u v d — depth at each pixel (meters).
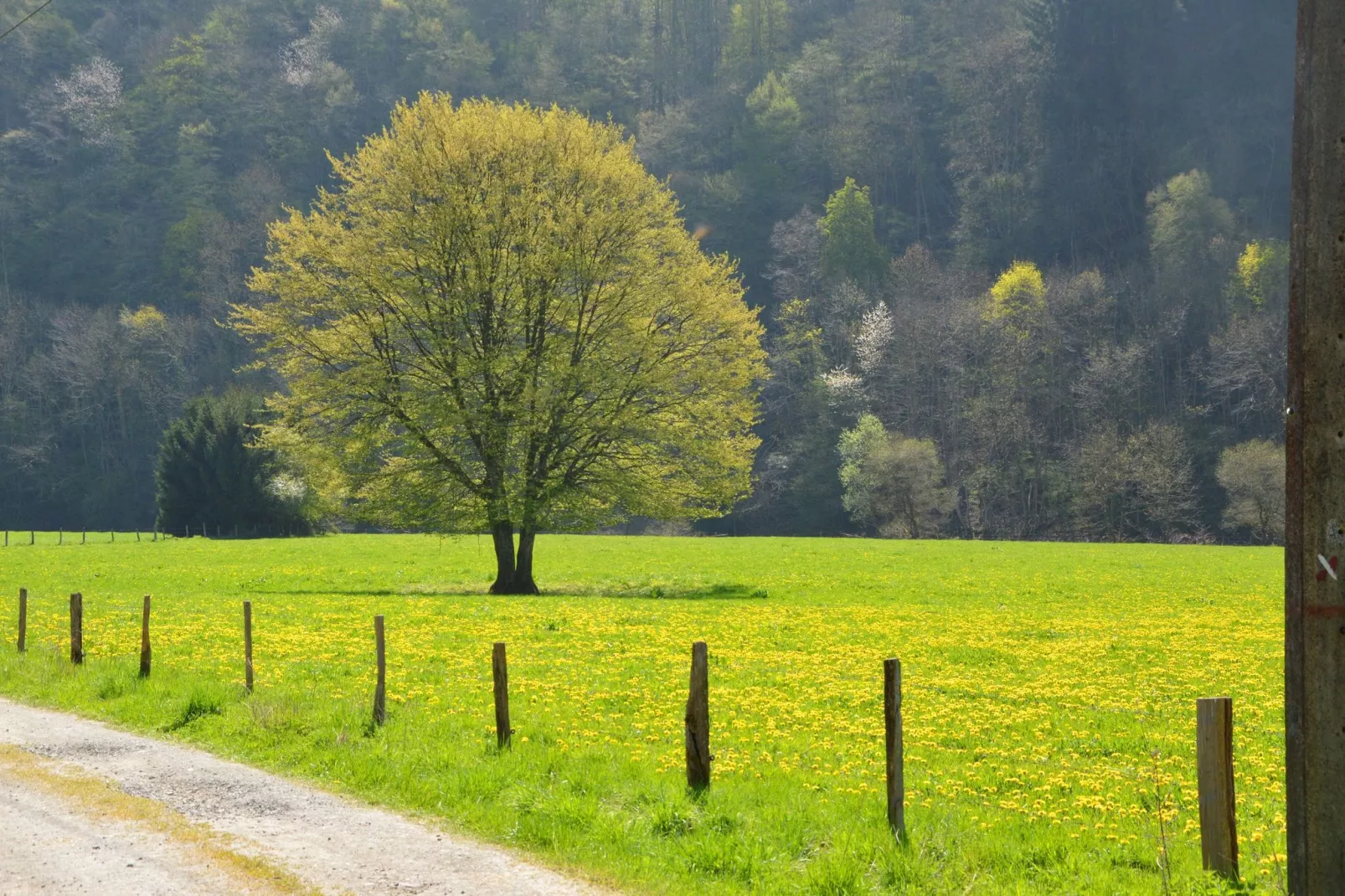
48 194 175.25
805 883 9.55
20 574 50.38
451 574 52.91
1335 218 6.84
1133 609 38.47
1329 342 6.86
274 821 11.55
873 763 14.26
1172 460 114.69
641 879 9.73
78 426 148.50
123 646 24.27
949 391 134.25
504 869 10.05
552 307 41.84
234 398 94.50
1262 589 46.81
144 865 10.10
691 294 42.44
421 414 40.44
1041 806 12.15
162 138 183.12
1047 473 125.06
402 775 13.05
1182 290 133.62
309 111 189.75
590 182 42.19
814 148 182.62
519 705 17.77
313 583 47.81
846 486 123.62
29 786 12.87
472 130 41.38
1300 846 7.04
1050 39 169.50
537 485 41.94
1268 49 155.75
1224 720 8.77
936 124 182.00
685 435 42.38
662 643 26.86
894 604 40.22
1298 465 7.01
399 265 41.03
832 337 146.38
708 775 12.21
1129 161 159.00
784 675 21.94
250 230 164.62
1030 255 158.50
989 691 20.30
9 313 155.38
